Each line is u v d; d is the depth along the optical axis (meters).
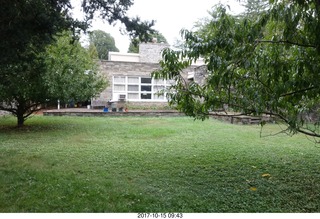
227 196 3.40
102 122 11.27
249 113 3.62
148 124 10.83
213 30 2.99
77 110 14.55
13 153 5.54
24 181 3.77
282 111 3.55
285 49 3.04
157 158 5.28
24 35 3.89
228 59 2.82
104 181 3.83
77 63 9.06
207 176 4.21
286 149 6.20
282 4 2.58
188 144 6.73
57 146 6.31
